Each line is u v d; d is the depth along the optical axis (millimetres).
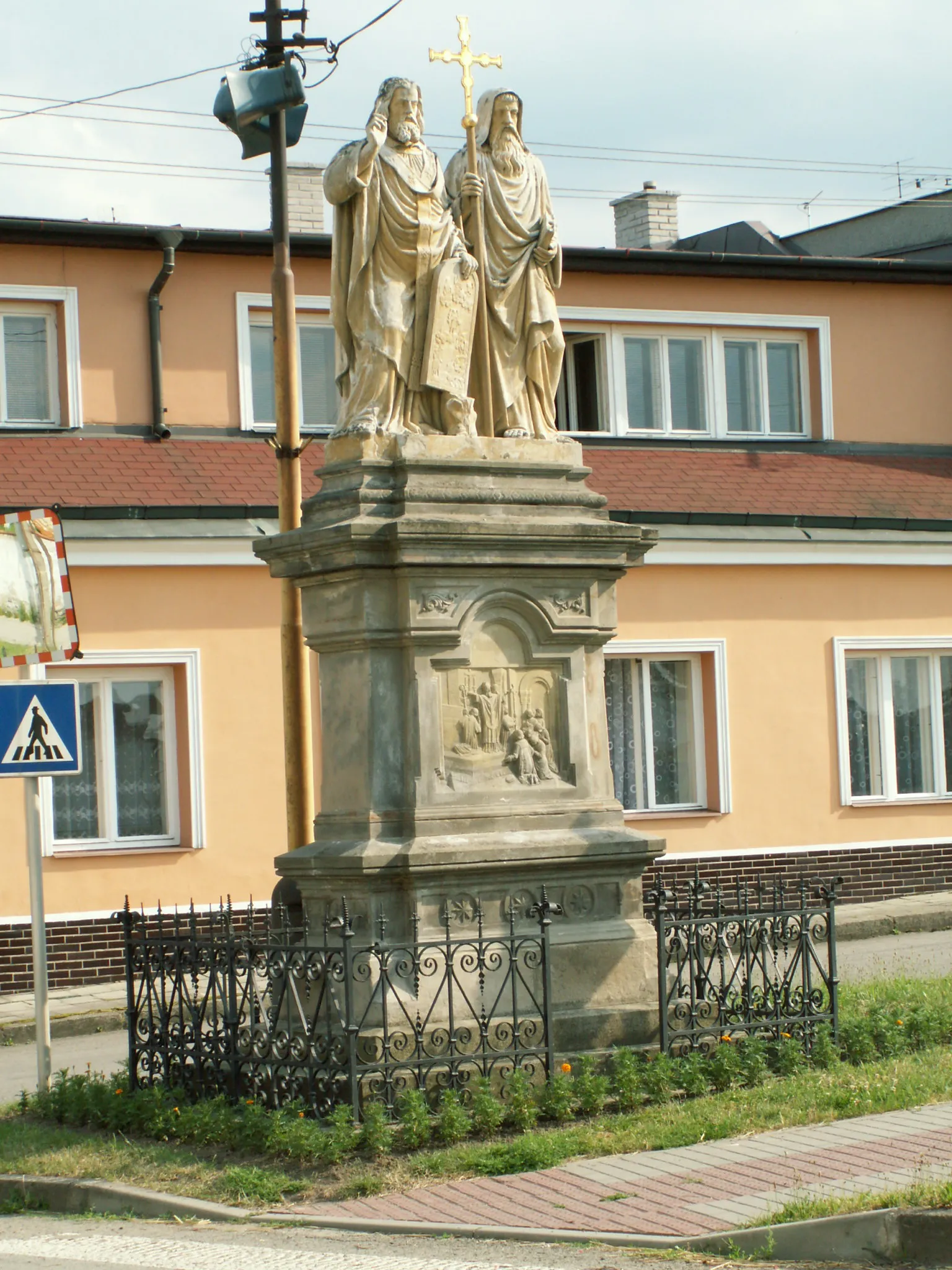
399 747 11008
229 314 21453
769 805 21797
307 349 22156
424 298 11516
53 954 18281
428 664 10977
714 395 24203
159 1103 10633
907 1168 8586
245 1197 9117
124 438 20828
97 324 20875
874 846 22203
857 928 20125
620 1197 8523
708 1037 11078
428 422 11555
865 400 24891
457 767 11062
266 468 20719
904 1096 10125
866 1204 7875
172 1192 9305
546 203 12125
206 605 19281
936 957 17609
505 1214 8406
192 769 19156
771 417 24656
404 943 10406
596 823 11375
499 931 10953
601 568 11453
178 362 21203
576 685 11469
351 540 10789
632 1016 11039
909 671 23031
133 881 18766
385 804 10922
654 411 24000
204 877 19109
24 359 20844
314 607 11320
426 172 11578
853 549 22297
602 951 11125
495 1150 9375
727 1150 9266
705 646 21594
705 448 23969
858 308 24938
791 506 22547
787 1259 7688
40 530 11961
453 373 11477
